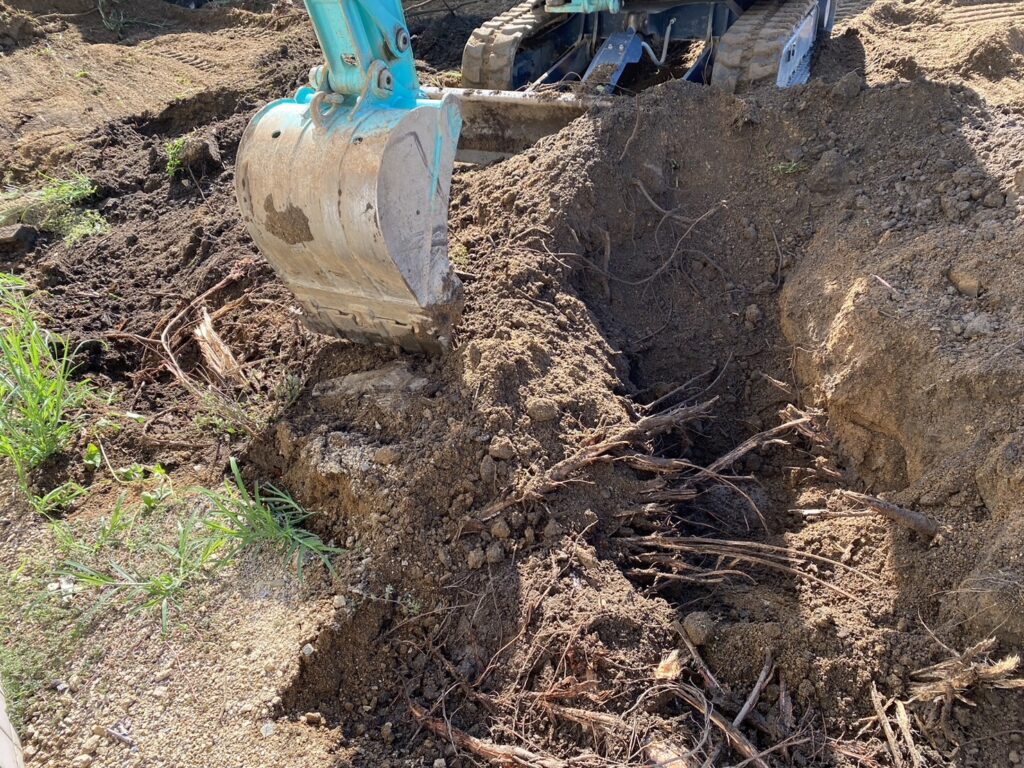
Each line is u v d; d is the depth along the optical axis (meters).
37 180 6.20
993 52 6.43
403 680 2.94
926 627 2.82
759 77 4.91
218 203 5.64
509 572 3.03
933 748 2.62
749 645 2.88
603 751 2.64
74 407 4.12
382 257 3.06
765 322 4.15
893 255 3.70
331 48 3.02
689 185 4.50
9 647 3.11
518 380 3.41
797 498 3.60
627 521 3.27
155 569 3.33
